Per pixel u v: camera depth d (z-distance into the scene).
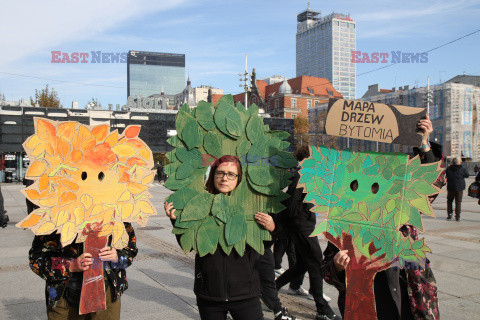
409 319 2.46
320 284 4.09
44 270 2.46
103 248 2.50
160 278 5.47
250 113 2.92
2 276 5.48
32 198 2.29
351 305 2.37
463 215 12.33
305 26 187.25
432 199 2.53
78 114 26.42
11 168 34.47
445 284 5.25
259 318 2.72
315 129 53.66
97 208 2.50
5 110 27.09
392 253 2.34
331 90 83.06
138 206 2.63
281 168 2.84
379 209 2.40
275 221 2.82
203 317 2.72
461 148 55.66
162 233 9.00
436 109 56.28
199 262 2.75
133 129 2.62
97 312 2.59
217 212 2.72
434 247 7.47
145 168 2.66
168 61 160.62
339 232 2.44
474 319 4.11
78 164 2.45
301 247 4.09
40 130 2.32
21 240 8.01
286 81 80.12
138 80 157.75
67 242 2.38
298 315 4.30
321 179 2.48
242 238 2.70
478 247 7.48
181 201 2.76
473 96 56.91
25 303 4.47
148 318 4.11
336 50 166.25
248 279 2.70
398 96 60.12
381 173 2.42
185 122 2.88
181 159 2.85
